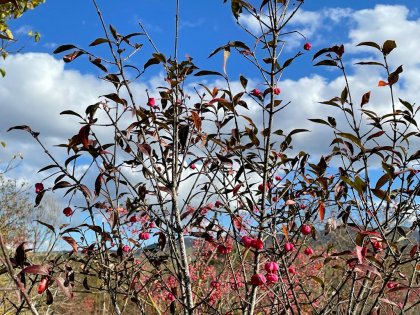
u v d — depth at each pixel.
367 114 2.50
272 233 2.33
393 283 2.46
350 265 1.99
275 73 2.57
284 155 2.81
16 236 6.75
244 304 2.55
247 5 2.54
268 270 2.09
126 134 2.42
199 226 2.62
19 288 1.26
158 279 2.90
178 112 2.68
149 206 2.43
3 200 7.27
